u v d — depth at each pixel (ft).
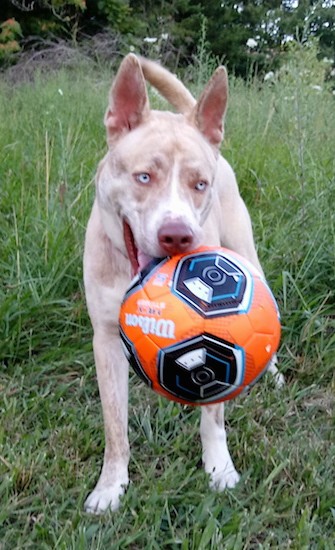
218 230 4.48
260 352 2.90
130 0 22.62
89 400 4.15
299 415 4.10
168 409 3.97
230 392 2.94
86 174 6.59
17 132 8.19
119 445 3.44
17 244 5.12
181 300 2.87
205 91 3.68
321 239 5.39
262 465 3.53
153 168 3.32
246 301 2.90
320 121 7.68
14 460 3.47
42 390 4.23
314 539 3.08
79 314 4.78
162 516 3.13
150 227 3.13
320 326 4.75
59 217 5.40
